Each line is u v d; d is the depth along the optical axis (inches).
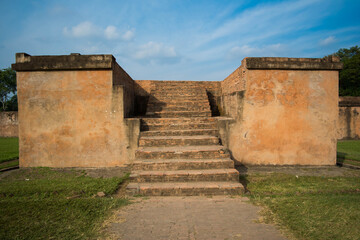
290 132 264.5
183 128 274.7
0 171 244.8
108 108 252.7
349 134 565.0
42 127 251.9
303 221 127.0
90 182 196.4
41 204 149.6
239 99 261.6
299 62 259.3
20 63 246.5
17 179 211.5
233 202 159.3
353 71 844.0
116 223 128.6
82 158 253.0
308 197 162.6
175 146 236.7
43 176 219.9
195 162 200.1
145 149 221.9
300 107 264.5
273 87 262.7
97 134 253.0
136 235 116.0
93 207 146.5
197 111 335.6
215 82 434.6
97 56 248.4
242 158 263.7
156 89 403.2
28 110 250.8
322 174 230.1
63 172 234.2
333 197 161.6
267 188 185.9
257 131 263.0
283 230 120.3
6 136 641.6
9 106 1209.4
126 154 254.1
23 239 109.8
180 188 173.0
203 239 112.7
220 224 128.0
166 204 156.5
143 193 172.9
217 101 414.9
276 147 263.9
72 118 252.4
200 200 163.6
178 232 119.3
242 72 277.0
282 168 253.9
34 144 251.9
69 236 113.3
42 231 117.3
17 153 354.0
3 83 1058.7
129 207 150.6
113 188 182.9
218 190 173.9
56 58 251.0
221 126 261.6
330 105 266.5
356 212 136.3
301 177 215.3
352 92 864.9
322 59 270.4
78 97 251.6
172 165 199.3
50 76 251.0
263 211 143.3
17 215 134.1
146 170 198.7
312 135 265.7
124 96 259.8
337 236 111.9
